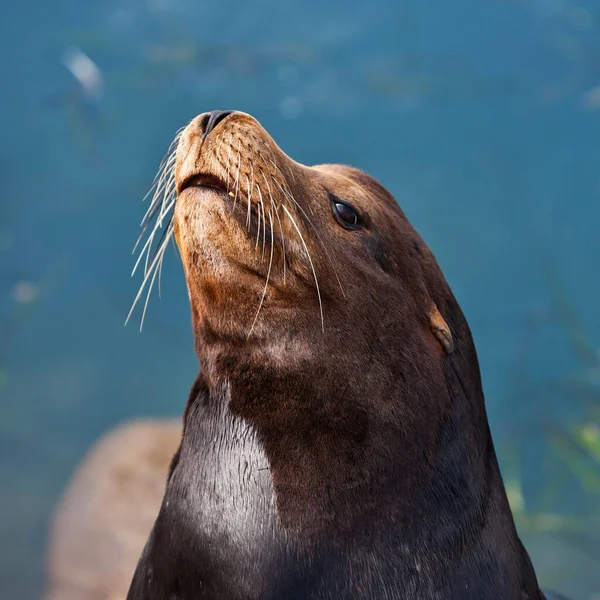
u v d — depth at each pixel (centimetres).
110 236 3475
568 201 3541
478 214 3522
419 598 898
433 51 4244
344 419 918
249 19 4369
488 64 4191
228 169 938
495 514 995
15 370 2986
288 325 934
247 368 939
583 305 3088
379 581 893
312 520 896
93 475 2481
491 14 4362
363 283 975
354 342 945
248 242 928
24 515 2305
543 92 4059
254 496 909
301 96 4034
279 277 935
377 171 3694
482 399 1066
